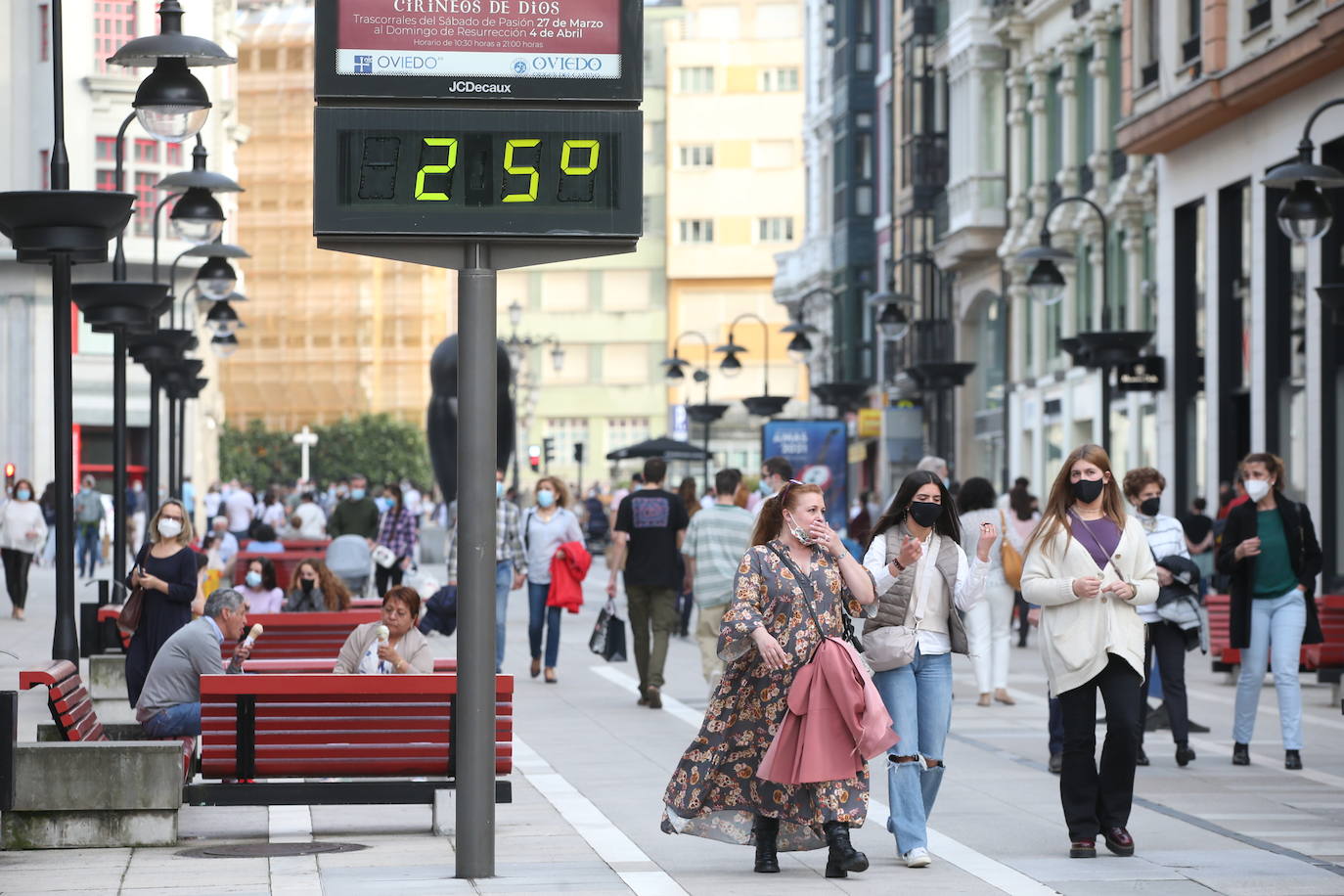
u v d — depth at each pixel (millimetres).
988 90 102438
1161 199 75188
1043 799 26688
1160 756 31531
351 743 23219
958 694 41562
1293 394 64375
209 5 120250
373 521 63719
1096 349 60719
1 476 117875
